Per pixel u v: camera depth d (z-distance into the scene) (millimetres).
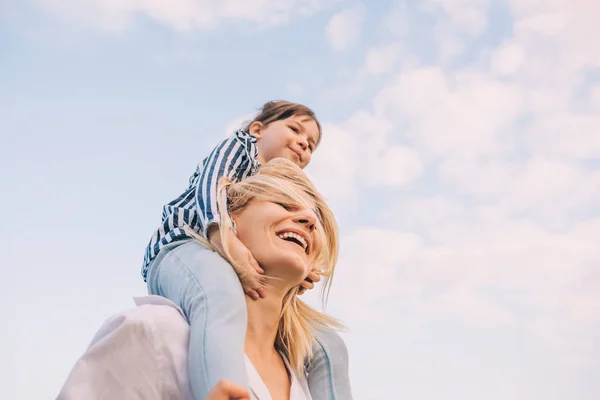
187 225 2043
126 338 1467
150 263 1998
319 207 2053
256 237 1857
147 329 1500
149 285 1979
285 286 1842
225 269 1783
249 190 1936
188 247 1916
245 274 1812
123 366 1449
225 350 1526
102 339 1449
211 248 1922
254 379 1660
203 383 1473
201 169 2328
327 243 2064
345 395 1981
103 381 1423
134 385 1447
